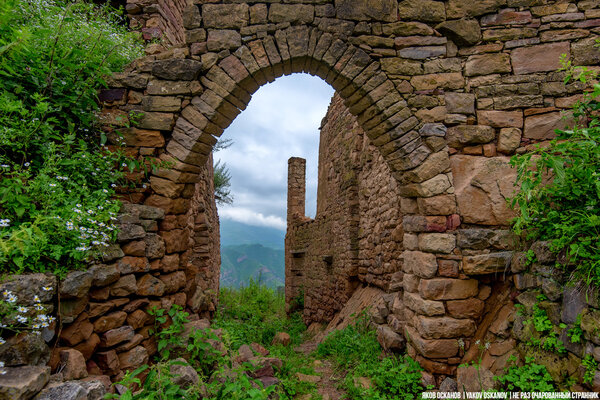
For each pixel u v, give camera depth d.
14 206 2.03
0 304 1.57
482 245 3.15
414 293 3.48
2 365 1.44
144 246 2.72
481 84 3.35
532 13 3.33
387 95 3.28
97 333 2.30
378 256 5.85
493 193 3.23
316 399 3.12
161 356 2.81
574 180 2.47
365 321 4.91
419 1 3.34
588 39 3.24
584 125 3.12
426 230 3.25
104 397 1.72
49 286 1.82
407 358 3.33
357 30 3.29
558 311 2.34
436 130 3.28
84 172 2.71
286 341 5.28
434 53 3.35
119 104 3.26
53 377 1.75
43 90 2.68
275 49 3.25
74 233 2.11
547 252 2.51
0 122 2.29
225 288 10.98
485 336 3.04
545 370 2.30
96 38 3.14
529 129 3.27
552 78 3.27
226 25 3.27
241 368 2.37
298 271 11.49
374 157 6.14
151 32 4.59
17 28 2.54
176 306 3.02
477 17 3.39
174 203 3.28
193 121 3.24
